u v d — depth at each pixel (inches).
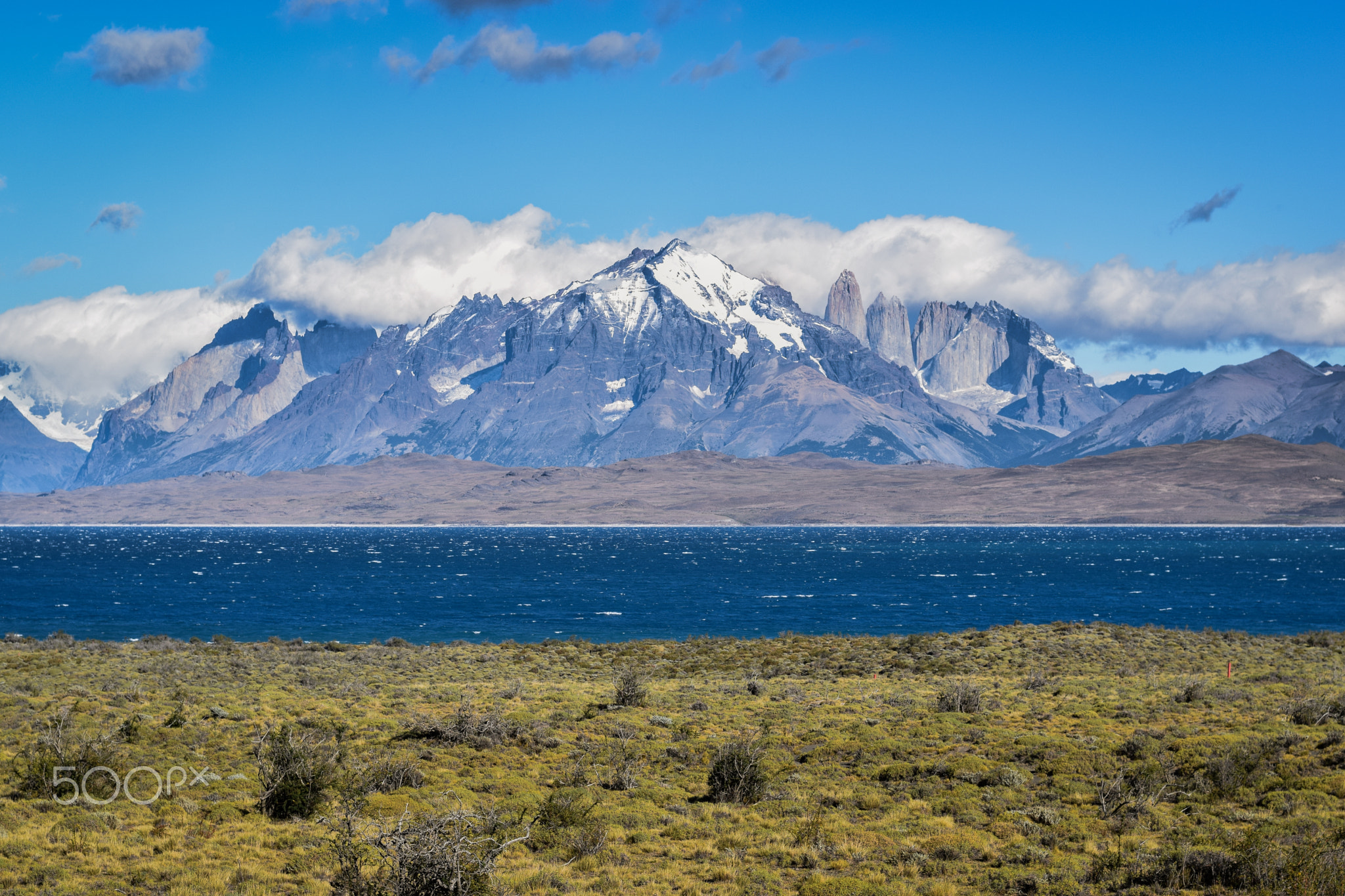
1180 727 2000.5
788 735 2063.2
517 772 1748.3
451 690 2719.0
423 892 1034.1
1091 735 1957.4
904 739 1959.9
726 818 1501.0
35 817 1423.5
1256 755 1663.4
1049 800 1563.7
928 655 3457.2
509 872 1221.1
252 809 1507.1
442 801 1507.1
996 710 2299.5
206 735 1948.8
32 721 2050.9
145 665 3061.0
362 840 1199.6
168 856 1282.0
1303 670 2915.8
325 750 1755.7
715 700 2546.8
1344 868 1147.3
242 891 1160.2
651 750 1916.8
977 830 1422.2
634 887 1207.6
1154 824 1425.9
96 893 1144.2
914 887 1187.9
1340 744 1745.8
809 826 1413.6
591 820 1450.5
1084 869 1245.7
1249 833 1316.4
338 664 3366.1
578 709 2364.7
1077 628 4210.1
